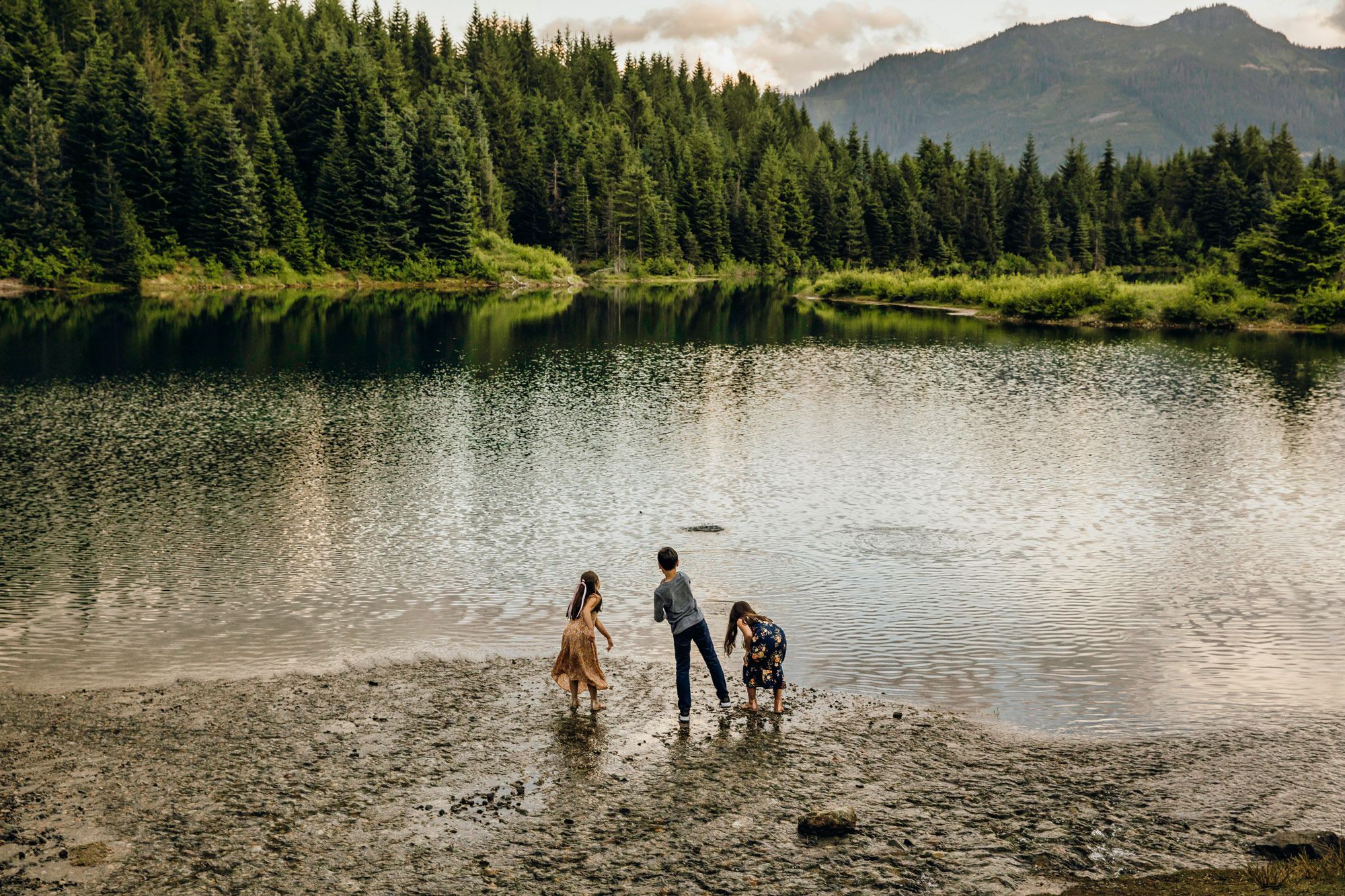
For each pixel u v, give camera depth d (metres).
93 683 10.70
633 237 146.50
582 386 36.84
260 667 11.26
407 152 115.25
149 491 20.20
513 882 6.59
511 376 39.34
